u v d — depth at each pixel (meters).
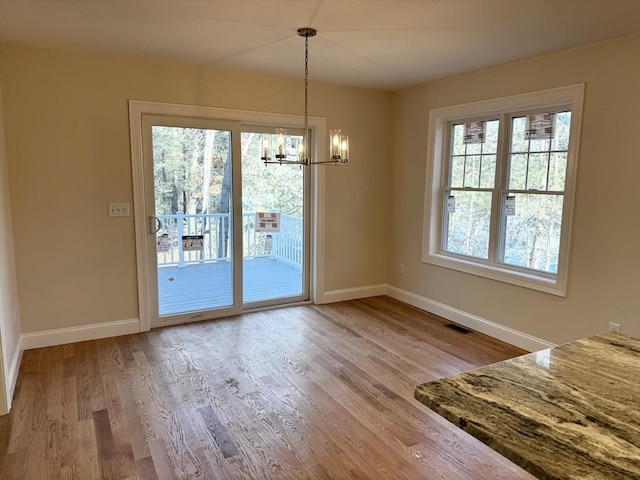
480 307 4.23
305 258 5.05
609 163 3.14
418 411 2.77
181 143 4.12
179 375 3.21
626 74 3.02
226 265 4.50
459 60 3.71
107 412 2.71
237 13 2.71
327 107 4.75
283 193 4.82
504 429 1.04
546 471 0.90
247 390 3.01
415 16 2.72
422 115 4.75
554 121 3.61
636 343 1.61
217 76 4.13
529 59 3.63
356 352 3.69
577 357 1.48
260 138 4.59
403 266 5.17
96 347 3.71
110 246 3.87
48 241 3.62
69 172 3.64
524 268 3.89
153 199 4.05
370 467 2.23
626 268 3.09
